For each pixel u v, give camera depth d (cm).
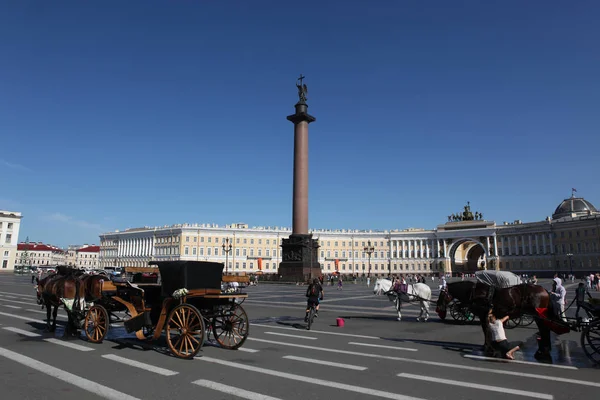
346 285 6291
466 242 13838
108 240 15712
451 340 1399
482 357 1122
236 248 12556
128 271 1362
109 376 895
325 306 2658
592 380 890
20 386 820
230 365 1000
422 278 4747
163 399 745
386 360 1074
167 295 1151
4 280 6384
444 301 1598
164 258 12825
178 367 977
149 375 905
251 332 1541
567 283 7100
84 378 877
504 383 862
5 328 1571
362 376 910
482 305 1182
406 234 13888
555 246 11325
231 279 1273
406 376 913
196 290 1132
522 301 1126
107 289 1281
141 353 1130
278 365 1005
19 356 1086
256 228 13188
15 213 11650
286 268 5553
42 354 1112
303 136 5491
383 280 2028
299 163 5462
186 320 1095
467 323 1831
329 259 13275
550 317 1117
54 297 1400
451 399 757
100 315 1277
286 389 809
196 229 12362
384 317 2084
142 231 13912
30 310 2212
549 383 864
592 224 10256
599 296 3559
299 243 5409
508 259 12388
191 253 12225
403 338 1434
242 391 794
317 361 1052
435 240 13562
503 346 1107
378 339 1408
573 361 1081
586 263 10381
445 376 916
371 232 14125
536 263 11719
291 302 2906
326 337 1441
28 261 16600
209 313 1186
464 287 1262
